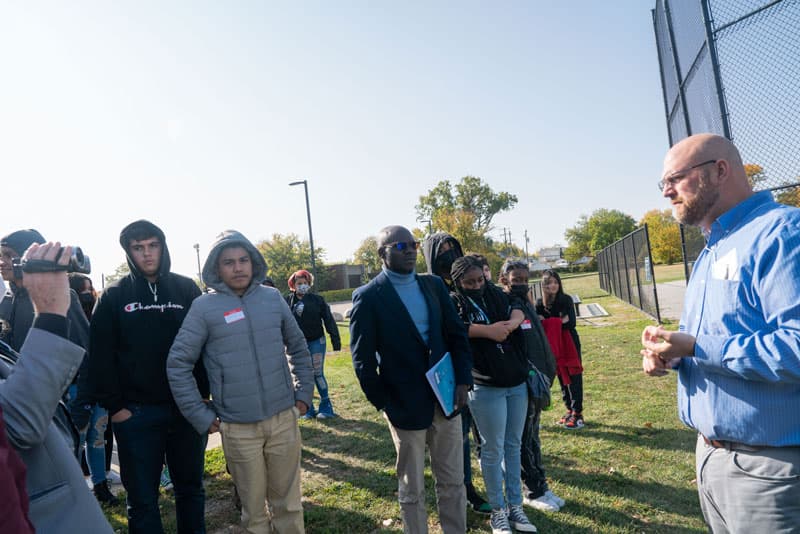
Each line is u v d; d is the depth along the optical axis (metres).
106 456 4.39
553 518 3.36
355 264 65.31
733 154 1.85
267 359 2.88
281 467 2.93
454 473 2.88
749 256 1.67
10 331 3.38
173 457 2.93
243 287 2.93
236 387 2.78
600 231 82.25
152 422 2.79
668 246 56.09
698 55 4.86
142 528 2.68
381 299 2.88
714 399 1.73
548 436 4.99
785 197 4.21
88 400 2.79
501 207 76.88
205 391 3.07
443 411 2.76
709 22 4.50
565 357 5.18
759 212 1.73
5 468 0.95
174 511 3.86
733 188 1.84
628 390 6.52
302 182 22.33
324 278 44.66
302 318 6.22
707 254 1.90
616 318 15.21
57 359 1.32
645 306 15.33
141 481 2.72
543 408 3.60
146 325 2.82
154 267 2.89
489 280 3.47
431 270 3.89
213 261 2.89
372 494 3.94
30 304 3.46
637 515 3.34
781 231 1.59
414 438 2.80
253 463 2.80
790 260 1.53
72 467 1.38
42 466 1.31
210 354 2.82
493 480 3.18
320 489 4.11
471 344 3.18
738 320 1.70
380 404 2.81
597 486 3.80
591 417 5.48
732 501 1.71
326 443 5.28
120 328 2.79
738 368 1.58
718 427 1.71
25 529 0.95
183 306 2.99
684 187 1.89
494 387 3.15
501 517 3.15
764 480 1.61
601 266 30.62
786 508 1.57
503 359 3.11
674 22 5.62
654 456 4.30
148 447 2.77
